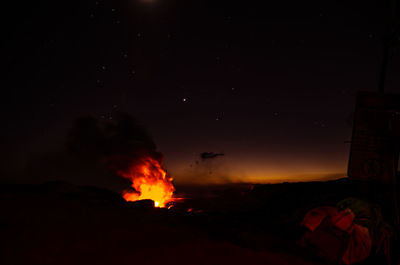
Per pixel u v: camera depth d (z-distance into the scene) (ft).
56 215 12.04
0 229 9.79
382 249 13.80
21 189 17.04
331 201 19.84
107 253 9.46
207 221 16.63
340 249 12.96
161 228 12.98
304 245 13.76
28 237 9.57
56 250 9.08
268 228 17.13
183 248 10.80
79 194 17.85
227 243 12.48
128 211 15.71
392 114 14.15
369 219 13.51
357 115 14.62
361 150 14.55
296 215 18.49
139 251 9.96
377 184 15.93
